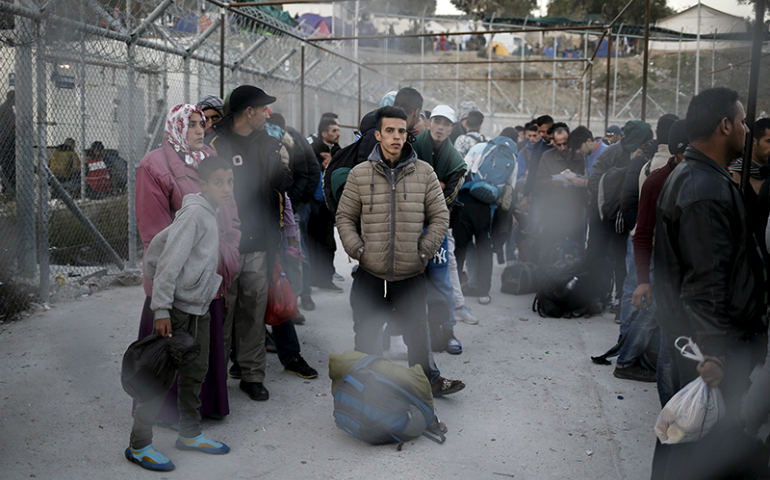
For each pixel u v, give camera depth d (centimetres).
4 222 565
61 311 542
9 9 508
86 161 683
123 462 292
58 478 274
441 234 342
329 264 659
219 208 329
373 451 311
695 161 224
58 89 628
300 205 571
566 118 2577
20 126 551
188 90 805
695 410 220
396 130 327
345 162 408
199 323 299
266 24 741
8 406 347
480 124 686
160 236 289
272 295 381
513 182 639
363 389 313
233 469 290
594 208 564
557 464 300
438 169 433
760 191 273
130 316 537
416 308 351
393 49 2559
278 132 407
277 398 379
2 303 512
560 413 362
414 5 2352
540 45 3039
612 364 449
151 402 277
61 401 359
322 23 1911
